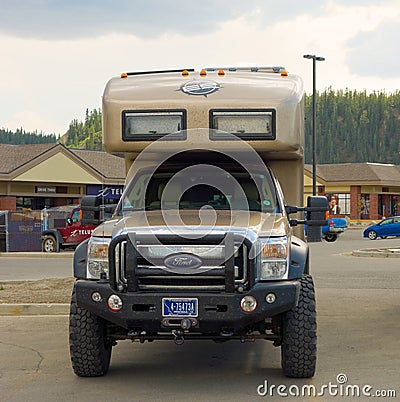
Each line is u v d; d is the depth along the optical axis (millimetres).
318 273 18125
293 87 8211
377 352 8656
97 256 6984
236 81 8227
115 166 45219
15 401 6660
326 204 8078
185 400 6648
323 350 8781
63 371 7820
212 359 8453
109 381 7371
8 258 24688
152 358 8516
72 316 7266
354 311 11727
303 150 9289
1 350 8969
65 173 39812
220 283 6707
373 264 21188
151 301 6637
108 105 8125
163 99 8031
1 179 37062
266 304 6641
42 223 27391
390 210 66938
